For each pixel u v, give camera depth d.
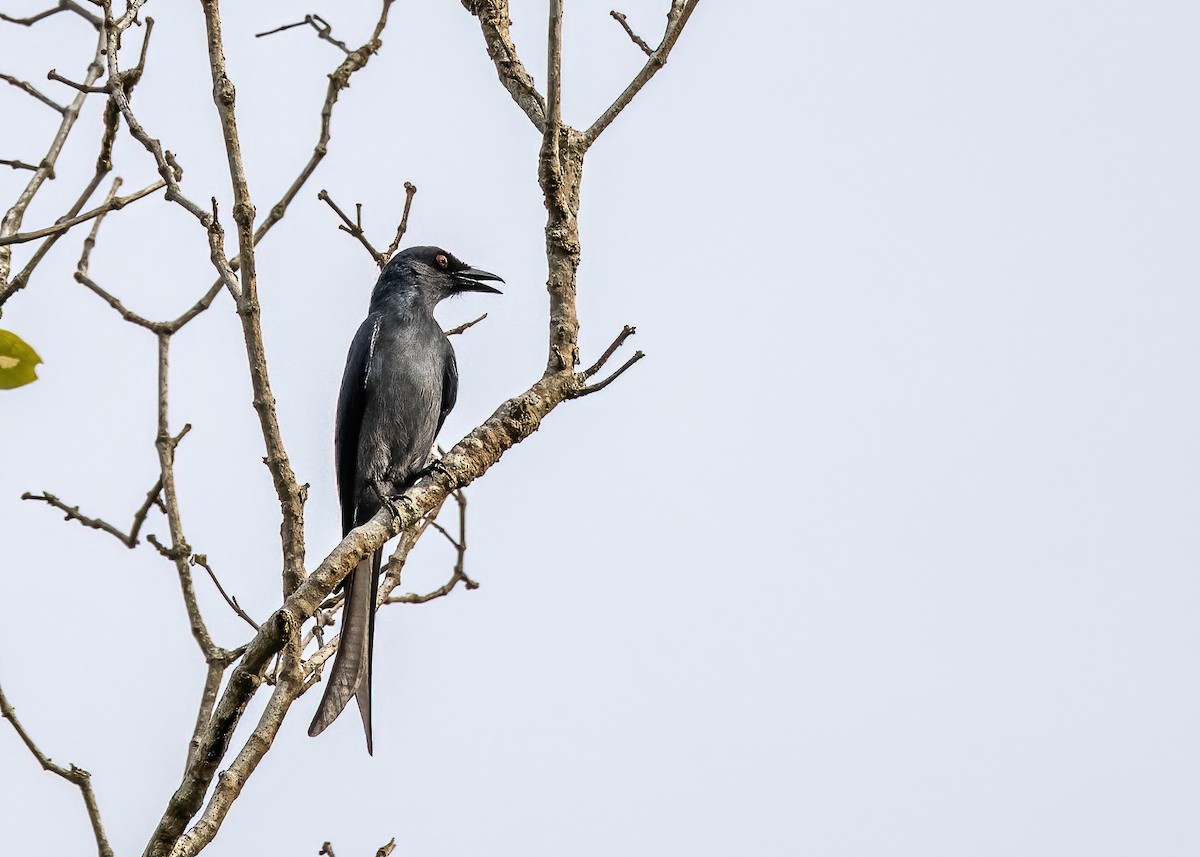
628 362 9.25
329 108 9.68
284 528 8.85
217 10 8.76
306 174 9.62
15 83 10.38
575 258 9.13
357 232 10.74
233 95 8.64
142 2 10.00
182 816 7.89
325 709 9.74
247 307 8.65
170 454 9.25
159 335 9.48
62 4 10.59
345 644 9.99
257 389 8.72
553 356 9.13
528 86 9.76
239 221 8.52
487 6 10.12
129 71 10.13
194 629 8.88
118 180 10.35
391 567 10.38
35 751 8.08
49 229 8.92
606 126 9.45
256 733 8.00
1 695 8.12
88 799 8.11
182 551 8.98
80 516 9.30
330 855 9.10
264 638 7.99
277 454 8.76
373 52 9.81
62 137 10.21
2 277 9.66
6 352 6.77
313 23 10.03
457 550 10.94
